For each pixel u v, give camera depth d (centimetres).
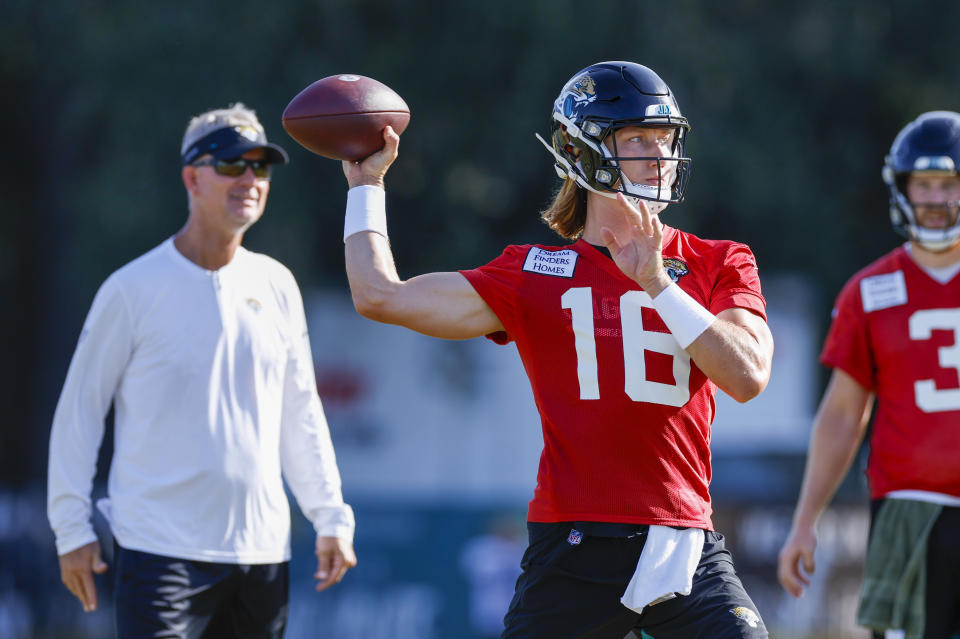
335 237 5638
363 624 3984
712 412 1411
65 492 1781
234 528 1769
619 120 1353
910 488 1939
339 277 5662
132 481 1764
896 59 5828
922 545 1914
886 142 5988
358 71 5222
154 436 1759
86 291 5288
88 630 4581
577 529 1352
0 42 5716
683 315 1291
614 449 1349
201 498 1753
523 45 5191
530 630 1384
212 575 1755
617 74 1376
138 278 1781
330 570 1864
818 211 5675
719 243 1414
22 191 6806
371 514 4031
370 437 5562
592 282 1377
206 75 5081
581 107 1376
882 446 1977
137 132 5094
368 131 1421
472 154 5344
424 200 5503
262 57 5084
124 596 1738
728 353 1289
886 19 5766
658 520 1343
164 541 1738
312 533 4278
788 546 2058
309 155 5203
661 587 1330
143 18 5094
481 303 1400
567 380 1370
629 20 5128
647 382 1349
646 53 5156
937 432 1917
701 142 5250
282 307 1861
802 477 4184
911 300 1969
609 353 1354
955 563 1906
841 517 4094
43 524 4647
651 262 1286
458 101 5316
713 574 1359
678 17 5184
